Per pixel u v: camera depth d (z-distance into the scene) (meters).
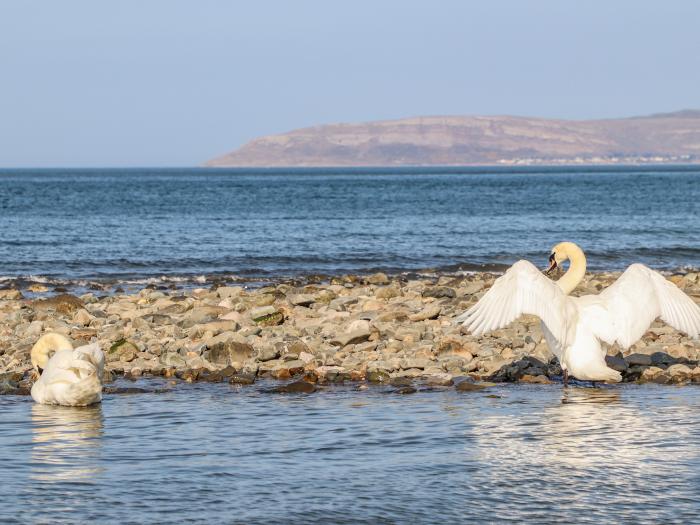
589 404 12.87
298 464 10.08
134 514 8.58
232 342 16.14
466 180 190.62
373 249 42.38
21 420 12.19
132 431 11.55
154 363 15.99
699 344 16.94
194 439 11.12
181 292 25.78
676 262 36.84
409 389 13.91
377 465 10.02
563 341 12.13
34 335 18.53
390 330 17.70
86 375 12.89
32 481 9.51
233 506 8.77
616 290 12.88
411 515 8.55
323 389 14.18
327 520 8.43
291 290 25.69
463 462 10.09
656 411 12.41
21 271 33.84
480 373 15.22
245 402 13.22
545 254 39.91
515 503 8.84
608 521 8.38
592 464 9.98
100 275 32.72
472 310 12.05
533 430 11.41
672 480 9.45
